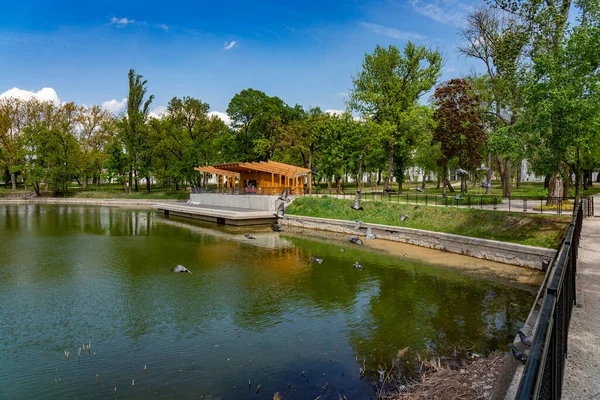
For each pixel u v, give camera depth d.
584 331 6.62
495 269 17.62
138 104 61.88
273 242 25.52
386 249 22.75
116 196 64.12
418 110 40.31
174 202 56.50
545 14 23.75
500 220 21.33
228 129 65.88
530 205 28.20
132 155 61.97
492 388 6.98
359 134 45.97
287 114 58.72
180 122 62.53
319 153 52.66
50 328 11.05
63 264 18.78
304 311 12.38
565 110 15.50
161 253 21.59
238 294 14.12
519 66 26.16
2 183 87.56
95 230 30.69
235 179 52.94
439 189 58.94
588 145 16.84
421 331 10.62
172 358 9.20
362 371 8.38
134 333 10.70
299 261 19.61
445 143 36.69
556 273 4.51
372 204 31.06
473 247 20.38
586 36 16.09
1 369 8.73
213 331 10.82
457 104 37.06
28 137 64.75
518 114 23.72
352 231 28.78
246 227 32.97
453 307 12.65
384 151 47.50
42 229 30.91
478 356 8.93
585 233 16.30
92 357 9.29
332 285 15.27
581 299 8.34
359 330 10.76
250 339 10.25
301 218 33.06
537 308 8.31
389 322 11.34
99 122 70.88
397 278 16.30
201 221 37.47
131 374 8.45
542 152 17.66
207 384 7.99
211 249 22.89
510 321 11.30
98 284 15.38
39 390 7.81
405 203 29.53
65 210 49.09
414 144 45.88
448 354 9.12
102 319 11.73
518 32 27.45
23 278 16.22
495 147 18.45
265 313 12.21
